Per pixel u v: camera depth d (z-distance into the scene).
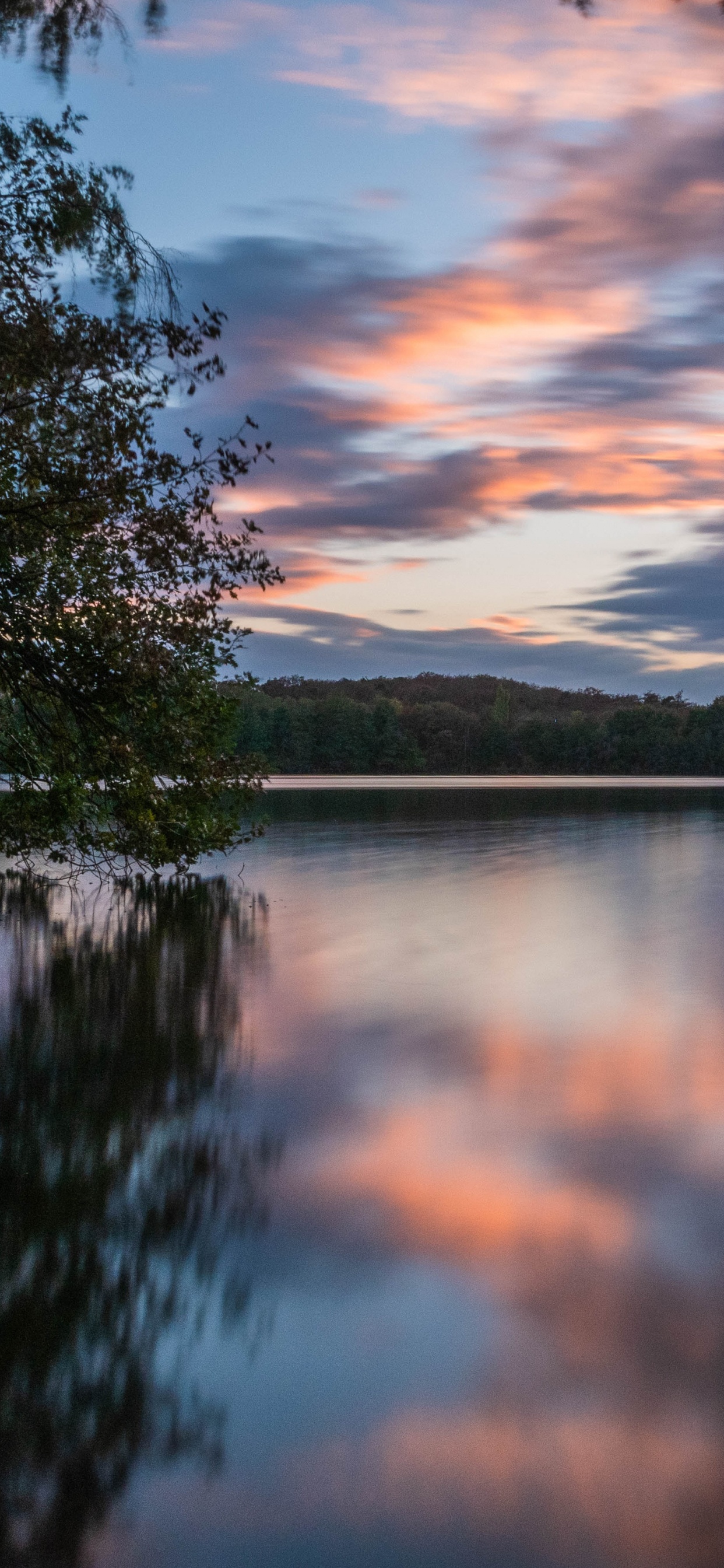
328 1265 4.01
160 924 12.30
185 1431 3.03
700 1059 6.74
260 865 18.78
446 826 28.34
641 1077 6.36
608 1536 2.64
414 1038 7.27
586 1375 3.30
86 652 10.85
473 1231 4.30
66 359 8.08
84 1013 7.98
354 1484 2.81
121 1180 4.81
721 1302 3.75
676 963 9.99
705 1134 5.41
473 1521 2.69
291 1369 3.33
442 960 10.12
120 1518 2.70
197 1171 4.91
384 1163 5.03
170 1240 4.21
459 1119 5.62
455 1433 3.02
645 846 22.64
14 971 9.52
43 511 9.13
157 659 10.63
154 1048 6.99
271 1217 4.45
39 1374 3.30
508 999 8.45
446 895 14.90
